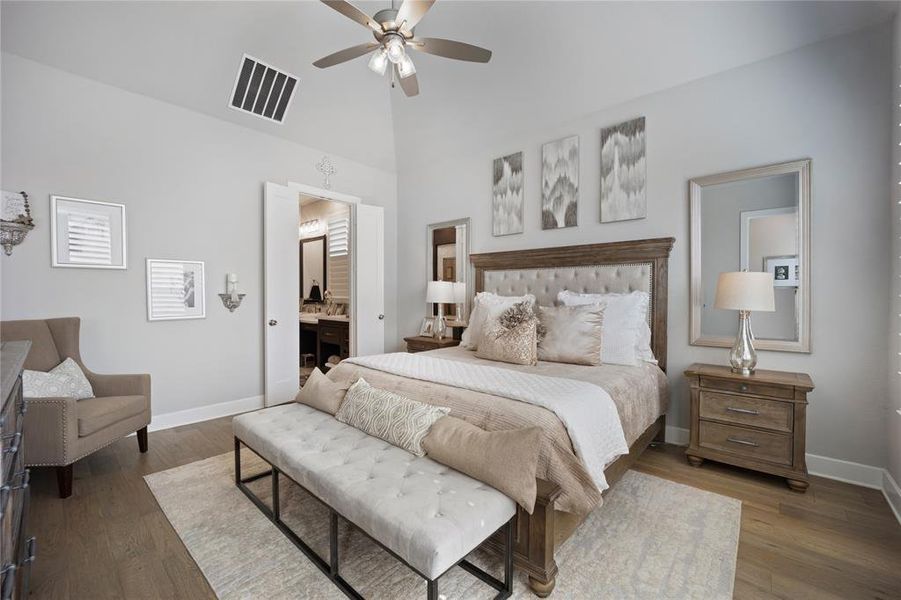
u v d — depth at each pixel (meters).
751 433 2.50
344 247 6.15
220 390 3.79
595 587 1.57
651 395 2.71
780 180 2.71
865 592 1.56
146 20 2.90
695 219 3.01
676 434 3.12
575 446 1.72
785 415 2.39
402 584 1.59
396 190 5.31
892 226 2.34
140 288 3.29
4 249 2.69
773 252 2.73
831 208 2.53
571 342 2.88
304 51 3.51
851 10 2.37
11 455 1.23
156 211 3.36
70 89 2.94
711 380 2.64
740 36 2.70
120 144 3.17
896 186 2.29
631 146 3.31
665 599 1.51
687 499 2.25
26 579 1.42
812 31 2.52
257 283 4.04
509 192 4.11
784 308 2.70
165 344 3.44
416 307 5.10
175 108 3.46
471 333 3.58
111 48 2.94
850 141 2.47
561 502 1.61
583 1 2.85
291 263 4.25
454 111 4.13
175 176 3.47
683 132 3.07
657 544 1.85
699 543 1.86
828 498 2.27
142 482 2.44
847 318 2.49
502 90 3.70
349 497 1.49
